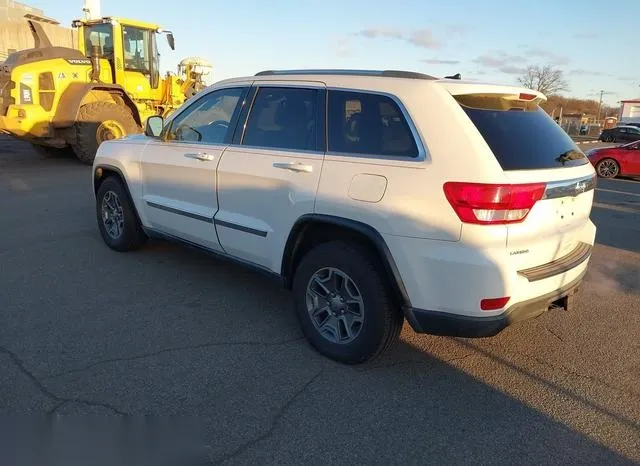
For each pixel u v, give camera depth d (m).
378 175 3.23
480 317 2.99
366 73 3.62
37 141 12.22
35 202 8.26
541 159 3.22
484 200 2.89
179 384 3.24
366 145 3.40
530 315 3.21
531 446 2.81
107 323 4.03
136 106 13.55
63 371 3.33
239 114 4.25
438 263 3.00
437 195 3.01
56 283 4.80
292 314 4.32
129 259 5.53
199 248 4.71
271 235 3.85
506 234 2.96
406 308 3.18
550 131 3.54
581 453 2.77
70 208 7.89
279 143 3.90
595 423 3.02
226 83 4.50
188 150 4.57
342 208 3.34
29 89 11.68
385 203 3.16
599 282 5.46
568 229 3.38
